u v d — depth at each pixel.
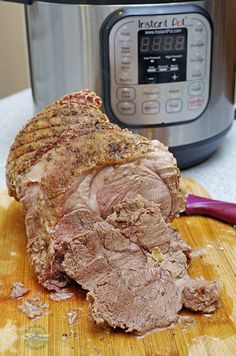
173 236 0.57
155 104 0.72
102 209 0.57
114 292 0.51
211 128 0.77
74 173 0.56
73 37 0.70
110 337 0.49
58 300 0.54
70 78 0.73
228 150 0.86
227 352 0.47
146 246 0.55
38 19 0.73
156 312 0.50
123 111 0.72
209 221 0.66
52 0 0.69
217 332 0.49
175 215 0.59
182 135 0.74
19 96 1.11
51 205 0.56
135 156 0.56
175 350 0.47
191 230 0.65
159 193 0.58
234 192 0.74
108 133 0.58
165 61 0.70
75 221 0.57
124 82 0.70
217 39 0.73
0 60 1.40
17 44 1.39
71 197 0.56
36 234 0.58
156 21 0.68
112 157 0.56
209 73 0.73
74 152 0.57
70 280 0.56
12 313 0.52
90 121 0.61
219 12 0.72
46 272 0.55
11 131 0.93
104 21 0.68
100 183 0.57
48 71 0.74
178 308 0.51
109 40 0.69
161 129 0.73
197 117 0.74
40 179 0.58
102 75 0.71
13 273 0.58
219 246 0.62
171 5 0.68
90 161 0.56
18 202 0.68
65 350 0.48
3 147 0.87
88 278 0.54
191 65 0.71
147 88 0.71
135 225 0.55
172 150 0.74
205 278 0.57
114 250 0.55
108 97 0.71
